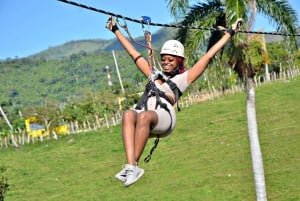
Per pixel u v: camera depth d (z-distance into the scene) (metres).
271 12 19.06
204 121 45.00
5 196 33.44
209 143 37.34
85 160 41.12
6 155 47.22
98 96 61.72
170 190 27.97
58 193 32.78
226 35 6.64
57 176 37.50
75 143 47.72
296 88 51.84
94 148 44.59
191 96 56.03
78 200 30.08
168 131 5.89
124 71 199.00
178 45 6.23
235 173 28.72
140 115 5.57
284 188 24.61
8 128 61.41
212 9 19.72
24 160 44.06
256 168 19.48
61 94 195.38
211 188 26.80
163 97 5.96
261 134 36.53
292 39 19.45
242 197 24.41
